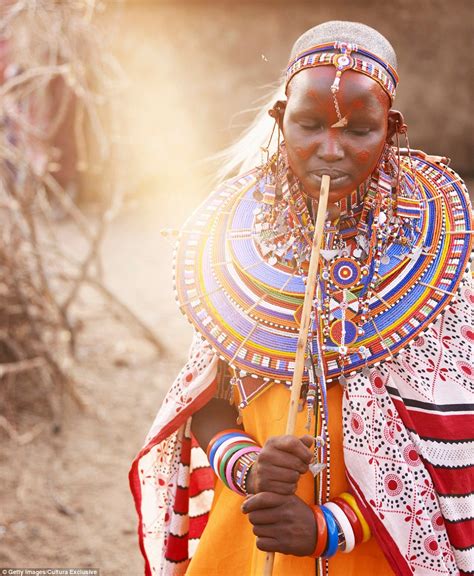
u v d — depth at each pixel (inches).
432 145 472.7
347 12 462.0
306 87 64.9
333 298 69.4
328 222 69.9
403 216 70.5
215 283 74.1
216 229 76.8
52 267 258.5
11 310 214.1
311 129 65.7
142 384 234.7
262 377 70.3
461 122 470.9
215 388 76.5
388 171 70.2
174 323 286.7
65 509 174.9
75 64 213.8
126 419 214.8
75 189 457.4
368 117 64.7
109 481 186.5
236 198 77.9
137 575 155.6
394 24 462.9
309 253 70.9
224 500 78.7
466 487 69.7
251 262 73.0
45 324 224.1
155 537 90.6
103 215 231.1
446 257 70.4
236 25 467.2
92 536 167.2
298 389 66.2
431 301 69.2
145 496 90.0
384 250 69.8
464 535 69.7
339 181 65.7
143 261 365.1
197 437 78.4
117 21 269.0
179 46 471.8
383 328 68.9
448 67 466.9
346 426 68.8
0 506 176.1
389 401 69.2
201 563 78.2
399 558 67.9
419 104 469.4
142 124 468.1
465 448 69.4
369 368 69.2
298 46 67.7
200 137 475.2
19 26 217.5
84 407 216.7
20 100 220.7
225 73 471.2
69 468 191.8
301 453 64.2
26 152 217.3
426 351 70.2
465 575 70.1
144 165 471.5
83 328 260.8
